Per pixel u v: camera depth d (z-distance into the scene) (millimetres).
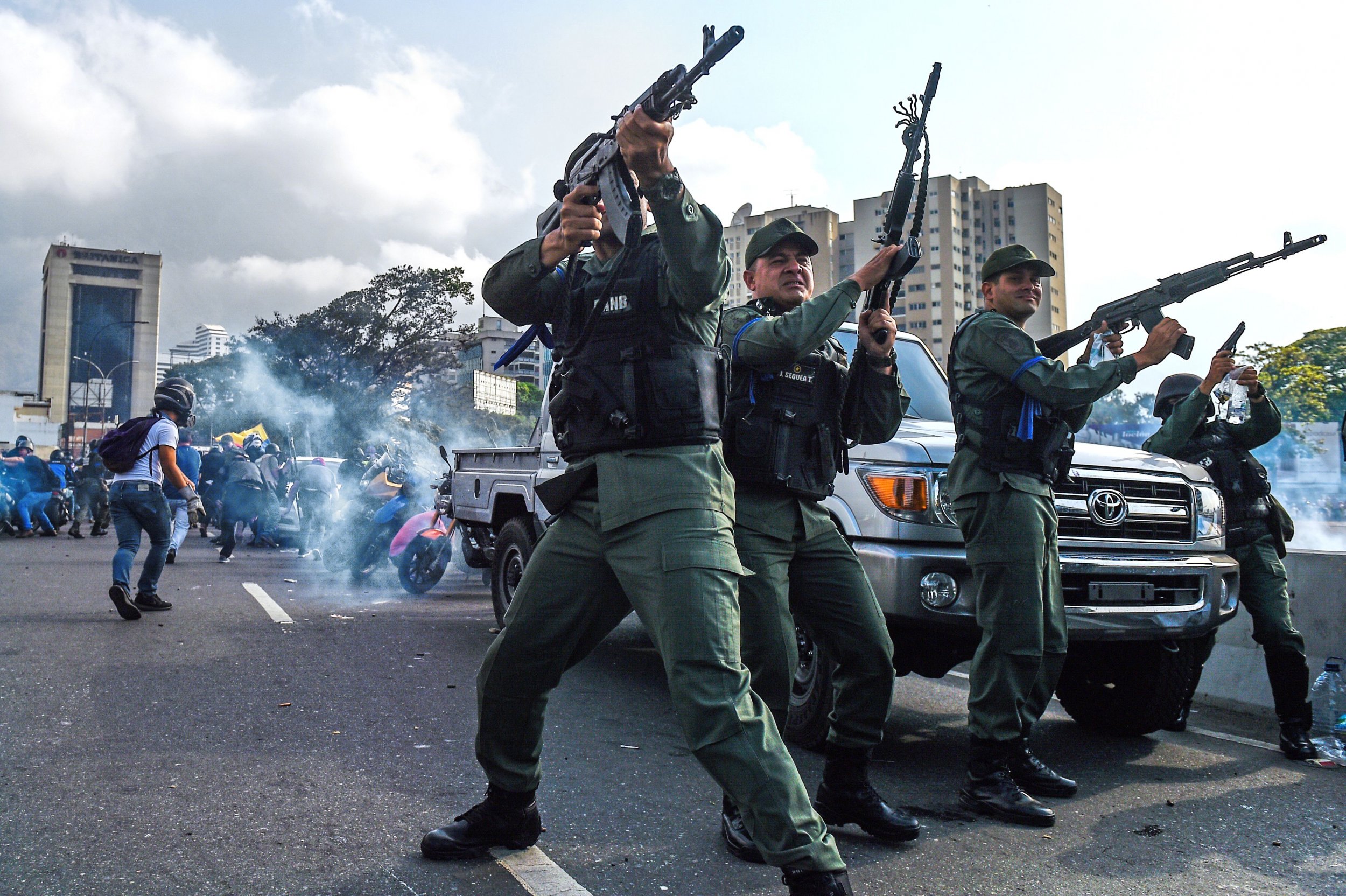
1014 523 3600
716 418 2520
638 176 2221
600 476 2484
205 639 6398
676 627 2299
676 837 3201
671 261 2287
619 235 2336
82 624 6816
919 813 3582
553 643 2678
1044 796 3828
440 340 56531
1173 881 3008
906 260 3059
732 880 2848
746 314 3115
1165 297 5195
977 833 3377
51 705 4582
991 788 3588
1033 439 3646
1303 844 3375
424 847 2928
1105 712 4949
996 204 125625
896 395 3316
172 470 7355
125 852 2930
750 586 2963
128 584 7066
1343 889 2982
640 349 2457
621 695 5383
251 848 2982
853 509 4234
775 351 2887
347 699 4934
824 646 3252
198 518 7590
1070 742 4816
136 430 7273
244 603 8242
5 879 2715
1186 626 4348
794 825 2189
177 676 5277
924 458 4172
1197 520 4551
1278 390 57219
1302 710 4602
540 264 2586
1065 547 4184
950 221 121688
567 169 2654
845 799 3223
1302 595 5609
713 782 3820
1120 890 2920
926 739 4766
